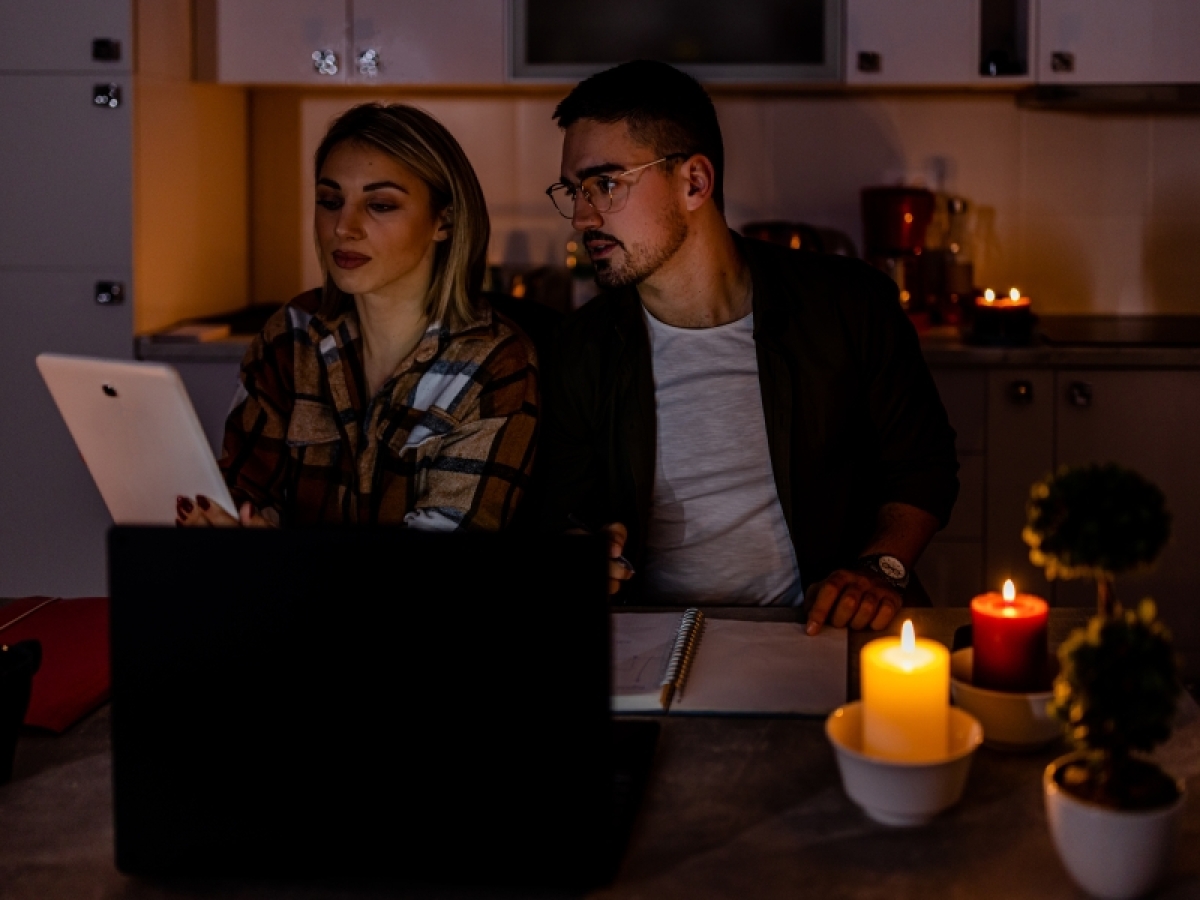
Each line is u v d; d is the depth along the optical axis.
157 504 1.45
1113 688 0.87
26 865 0.98
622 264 1.73
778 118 3.40
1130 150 3.38
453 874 0.95
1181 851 0.96
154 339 2.96
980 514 2.97
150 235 3.01
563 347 1.83
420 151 1.64
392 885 0.95
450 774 0.95
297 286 3.55
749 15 3.07
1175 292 3.42
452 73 3.10
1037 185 3.40
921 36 3.05
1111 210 3.40
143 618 0.97
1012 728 1.09
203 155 3.26
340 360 1.72
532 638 0.94
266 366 1.75
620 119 1.69
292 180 3.51
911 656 1.05
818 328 1.79
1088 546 0.93
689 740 1.16
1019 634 1.11
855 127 3.39
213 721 0.97
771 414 1.77
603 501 1.83
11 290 2.98
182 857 0.97
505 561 0.94
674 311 1.80
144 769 0.97
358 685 0.96
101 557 3.06
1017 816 1.01
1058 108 3.37
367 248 1.63
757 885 0.92
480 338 1.68
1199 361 2.87
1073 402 2.92
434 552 0.95
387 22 3.09
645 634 1.40
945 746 1.01
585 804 0.93
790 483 1.77
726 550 1.80
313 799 0.96
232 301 3.47
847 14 3.05
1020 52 3.10
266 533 0.96
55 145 2.93
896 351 1.84
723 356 1.80
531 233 3.46
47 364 1.39
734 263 1.82
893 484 1.83
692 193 1.73
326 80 3.12
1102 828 0.87
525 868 0.94
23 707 1.10
